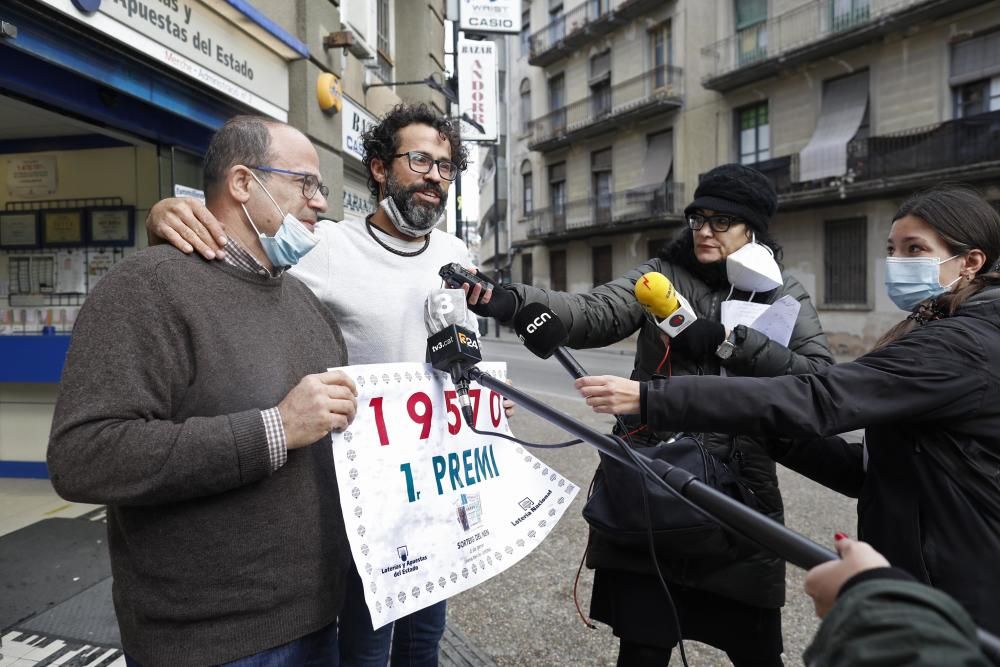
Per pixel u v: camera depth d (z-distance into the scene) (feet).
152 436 3.73
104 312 3.92
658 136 65.51
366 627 5.90
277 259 4.58
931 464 4.13
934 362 3.98
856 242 48.80
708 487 3.59
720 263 6.00
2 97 11.28
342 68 20.08
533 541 5.62
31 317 15.16
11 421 15.10
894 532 4.25
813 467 5.44
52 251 15.17
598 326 6.17
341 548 4.83
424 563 4.97
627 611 5.58
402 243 6.42
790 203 51.06
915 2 42.57
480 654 8.30
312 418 4.09
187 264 4.22
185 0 12.85
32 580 10.01
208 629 4.09
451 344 4.88
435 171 6.07
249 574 4.17
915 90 44.14
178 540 4.04
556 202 81.30
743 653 5.58
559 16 76.07
